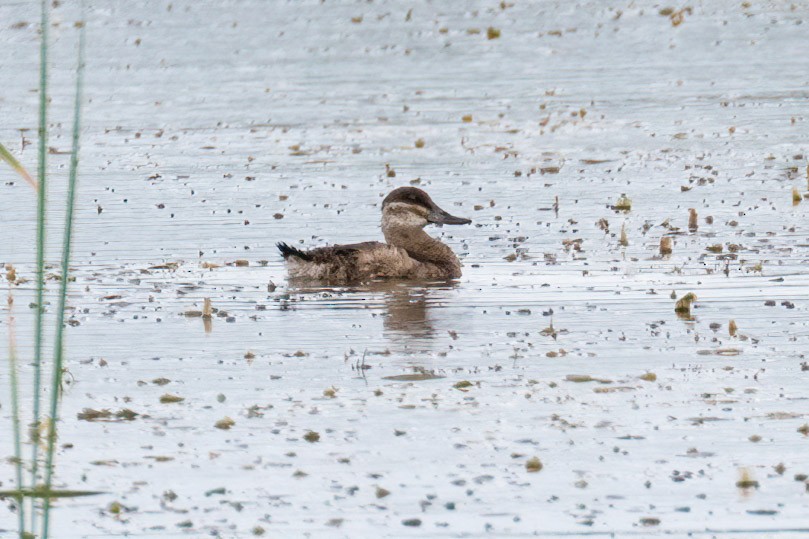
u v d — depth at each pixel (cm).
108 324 1580
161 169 2677
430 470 1124
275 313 1636
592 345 1467
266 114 3381
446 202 2339
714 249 1938
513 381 1343
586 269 1842
